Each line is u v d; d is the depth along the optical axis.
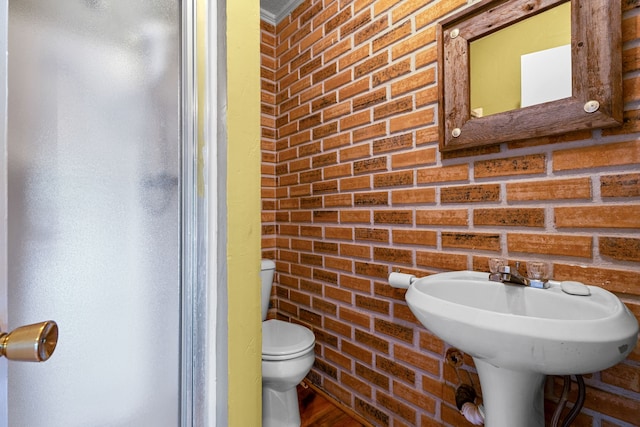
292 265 1.81
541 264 0.88
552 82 0.88
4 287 0.35
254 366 0.63
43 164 0.44
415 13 1.21
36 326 0.33
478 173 1.04
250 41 0.64
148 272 0.55
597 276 0.82
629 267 0.77
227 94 0.59
